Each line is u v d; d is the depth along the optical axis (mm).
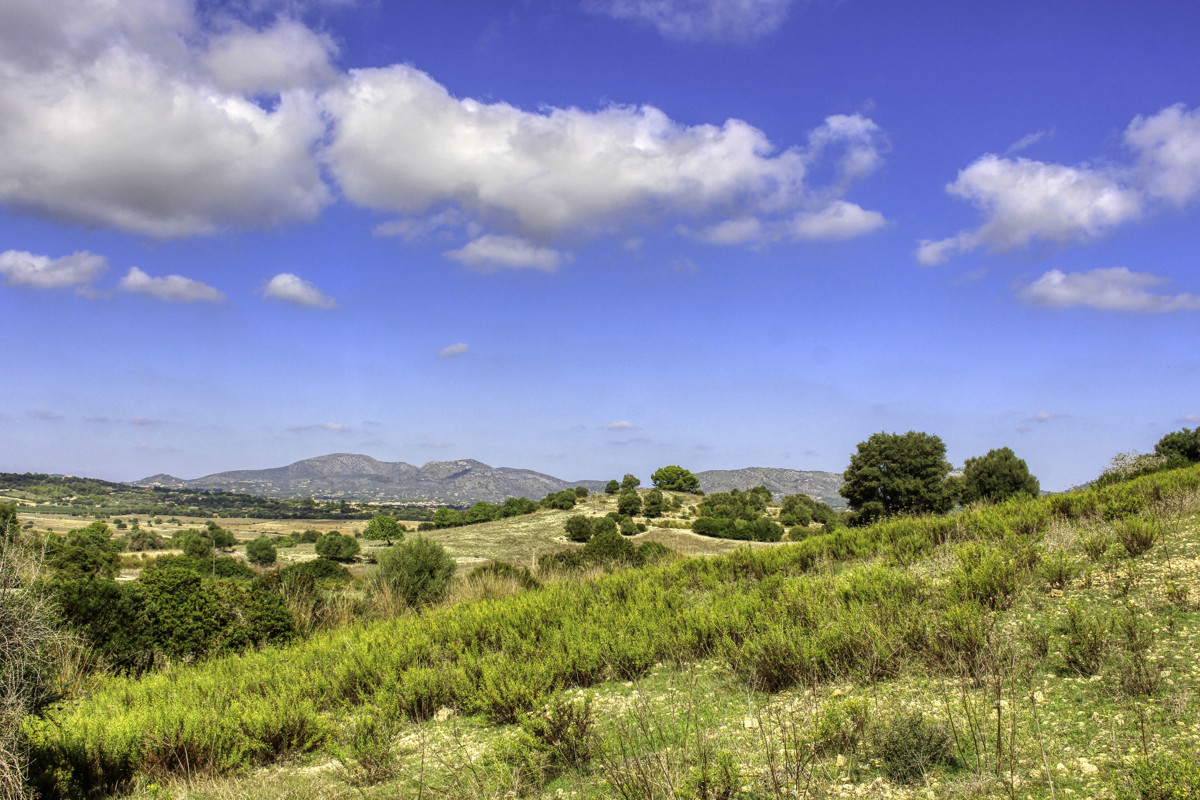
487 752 5734
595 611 9875
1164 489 12836
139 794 5719
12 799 4895
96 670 9570
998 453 38812
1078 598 7262
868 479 39156
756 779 4465
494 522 81750
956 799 3816
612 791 4613
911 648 6395
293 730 6758
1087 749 4219
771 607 8305
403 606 16188
